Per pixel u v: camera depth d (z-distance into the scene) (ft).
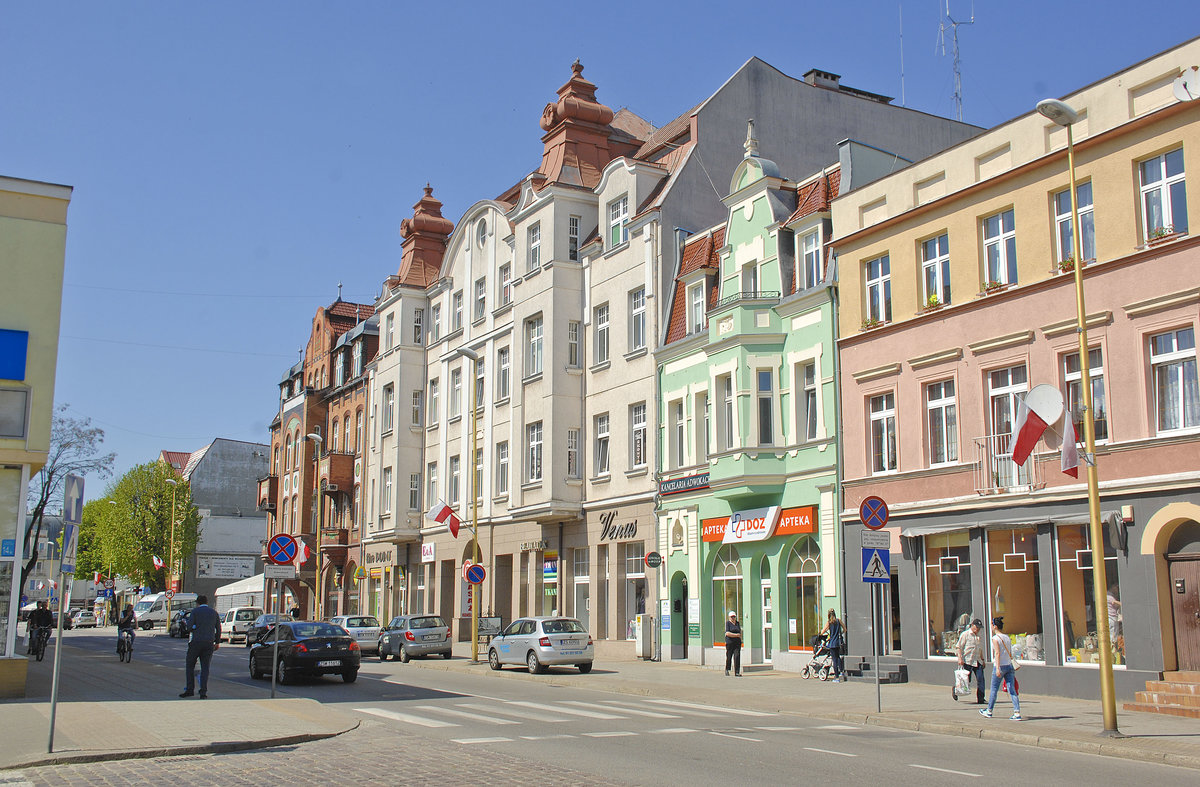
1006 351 72.79
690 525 104.32
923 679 76.89
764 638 95.91
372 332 200.34
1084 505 66.03
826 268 91.30
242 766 39.17
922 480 78.54
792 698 68.59
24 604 244.63
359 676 92.48
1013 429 70.90
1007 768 40.45
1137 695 60.08
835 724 56.70
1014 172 72.54
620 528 115.24
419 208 177.78
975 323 75.36
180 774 37.35
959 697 66.54
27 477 62.80
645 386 113.09
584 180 131.44
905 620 79.05
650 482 110.83
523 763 39.40
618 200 122.31
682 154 119.34
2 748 42.16
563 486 122.21
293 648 81.51
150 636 222.07
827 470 87.81
